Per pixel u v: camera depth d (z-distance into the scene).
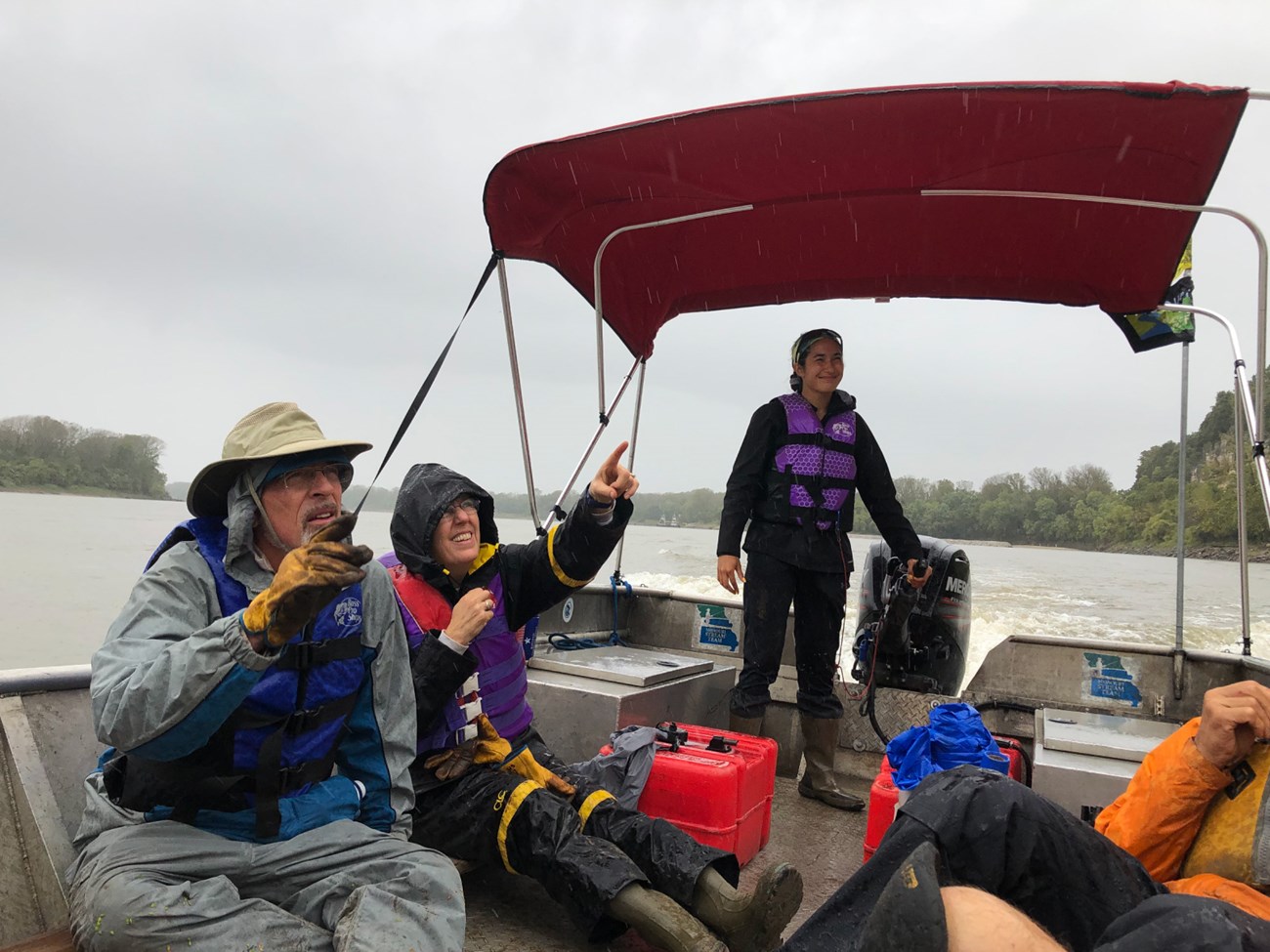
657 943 2.02
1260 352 3.19
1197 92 2.57
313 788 1.97
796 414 3.78
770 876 2.03
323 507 1.95
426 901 1.84
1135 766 2.96
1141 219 3.30
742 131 2.94
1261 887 1.64
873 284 4.17
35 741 2.07
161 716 1.60
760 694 3.68
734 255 4.02
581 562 2.66
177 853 1.76
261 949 1.66
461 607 2.33
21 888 1.94
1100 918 1.51
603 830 2.32
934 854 1.22
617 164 3.15
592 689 3.35
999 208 3.46
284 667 1.90
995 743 2.71
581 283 3.86
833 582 3.72
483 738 2.50
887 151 2.98
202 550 1.91
